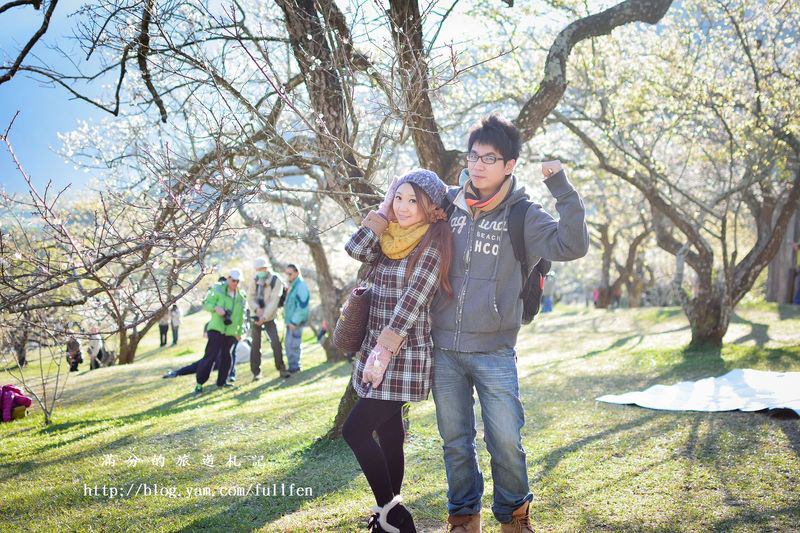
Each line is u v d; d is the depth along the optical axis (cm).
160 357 2202
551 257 263
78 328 420
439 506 348
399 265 281
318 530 319
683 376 754
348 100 418
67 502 381
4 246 319
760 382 649
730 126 971
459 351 275
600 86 978
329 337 1230
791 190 910
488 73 965
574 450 443
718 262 2523
